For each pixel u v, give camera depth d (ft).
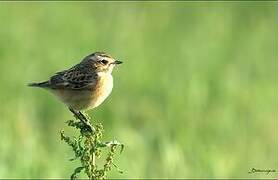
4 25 76.48
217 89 66.64
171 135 59.11
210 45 78.28
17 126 57.57
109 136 59.72
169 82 67.51
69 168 53.42
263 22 85.51
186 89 65.51
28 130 57.67
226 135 61.67
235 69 72.84
